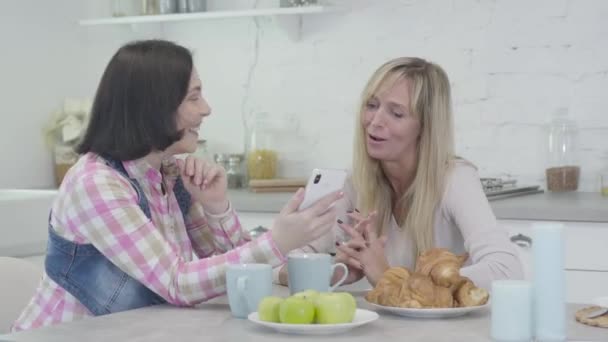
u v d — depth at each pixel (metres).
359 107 2.40
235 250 1.90
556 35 3.55
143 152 1.98
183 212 2.24
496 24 3.64
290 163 4.03
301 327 1.58
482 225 2.23
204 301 1.93
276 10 3.81
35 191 3.55
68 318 1.96
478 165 3.70
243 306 1.76
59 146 4.06
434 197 2.32
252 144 3.99
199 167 2.23
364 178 2.41
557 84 3.56
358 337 1.58
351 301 1.64
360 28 3.89
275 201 3.47
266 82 4.11
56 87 4.13
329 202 1.88
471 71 3.69
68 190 1.94
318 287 1.89
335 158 3.96
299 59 4.02
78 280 1.95
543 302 1.56
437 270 1.79
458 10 3.70
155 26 4.32
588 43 3.51
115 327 1.69
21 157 3.98
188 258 2.18
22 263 2.21
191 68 2.01
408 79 2.34
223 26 4.19
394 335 1.60
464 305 1.78
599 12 3.49
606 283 2.99
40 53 4.06
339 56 3.94
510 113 3.64
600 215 2.98
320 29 3.96
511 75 3.63
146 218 1.91
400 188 2.43
